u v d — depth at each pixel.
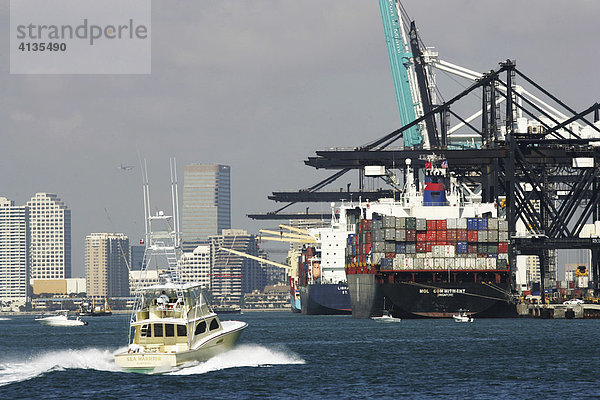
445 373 174.25
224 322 180.12
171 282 158.12
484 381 162.50
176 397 143.12
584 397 143.38
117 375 164.88
